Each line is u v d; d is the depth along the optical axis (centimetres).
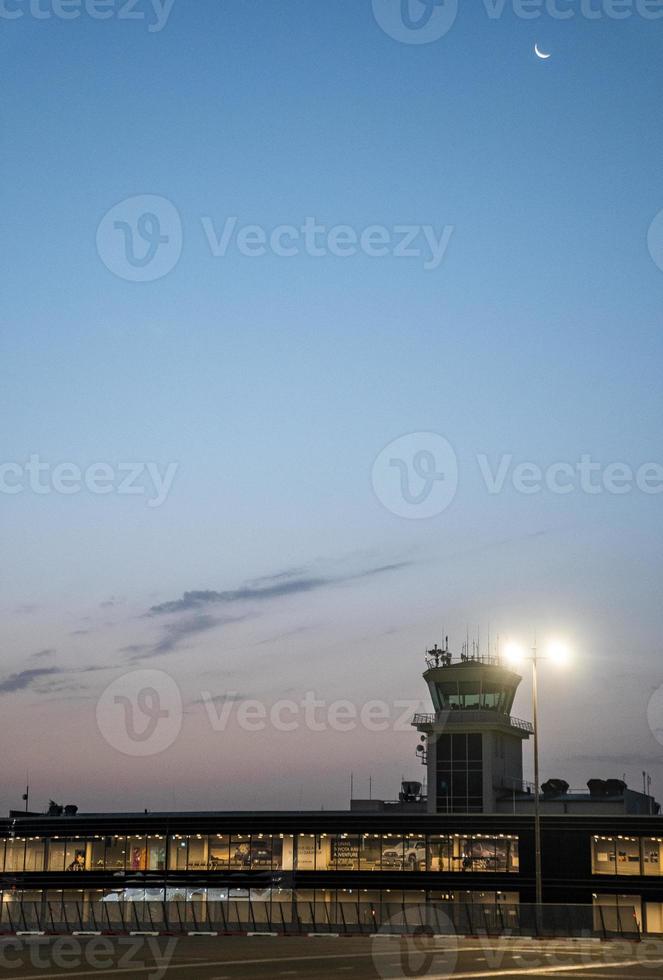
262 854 10444
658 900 9588
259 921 6794
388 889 10156
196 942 5691
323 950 5056
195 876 10475
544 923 6538
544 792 11856
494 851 10031
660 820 9750
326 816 10425
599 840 9844
